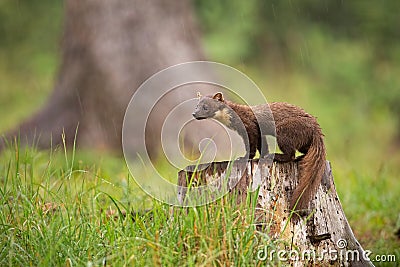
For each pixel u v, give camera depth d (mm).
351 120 26062
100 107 17078
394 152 23500
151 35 17219
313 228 7824
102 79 17078
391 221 10898
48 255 6910
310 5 30531
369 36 28453
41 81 30062
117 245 7293
